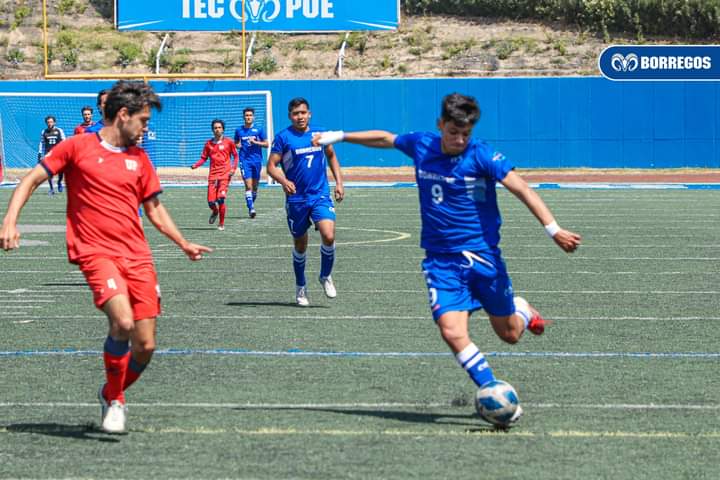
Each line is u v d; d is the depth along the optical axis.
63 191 63.25
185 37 92.12
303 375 15.82
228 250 33.62
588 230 39.88
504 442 11.98
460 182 12.52
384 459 11.28
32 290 25.11
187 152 79.31
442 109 12.36
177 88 79.75
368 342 18.50
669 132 79.50
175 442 12.04
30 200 55.38
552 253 32.78
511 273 28.17
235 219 44.75
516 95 79.38
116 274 11.98
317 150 22.55
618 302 23.25
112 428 12.33
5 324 20.50
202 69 88.12
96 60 88.69
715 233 38.88
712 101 79.19
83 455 11.48
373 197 57.25
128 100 12.25
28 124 78.81
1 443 12.00
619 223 42.81
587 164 79.69
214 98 79.38
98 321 20.84
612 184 69.06
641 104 79.38
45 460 11.29
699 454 11.50
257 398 14.31
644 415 13.30
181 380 15.48
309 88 79.44
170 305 22.91
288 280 26.94
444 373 15.94
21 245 34.88
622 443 11.95
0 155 70.38
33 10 94.38
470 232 12.62
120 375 12.31
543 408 13.66
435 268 12.76
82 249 12.19
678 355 17.36
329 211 22.58
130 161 12.38
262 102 79.44
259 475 10.70
